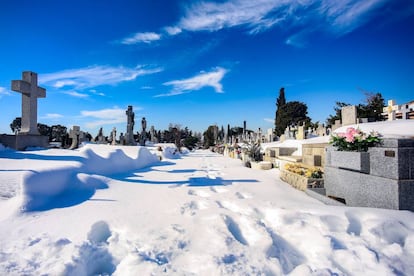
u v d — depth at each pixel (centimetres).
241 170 991
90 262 228
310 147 779
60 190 466
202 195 503
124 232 293
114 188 552
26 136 1248
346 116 1025
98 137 3147
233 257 233
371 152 390
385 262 228
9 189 441
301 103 4400
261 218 334
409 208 334
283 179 715
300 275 211
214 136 5425
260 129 2883
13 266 205
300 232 280
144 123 2788
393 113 1162
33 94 1330
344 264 232
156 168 1070
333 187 480
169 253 241
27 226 299
